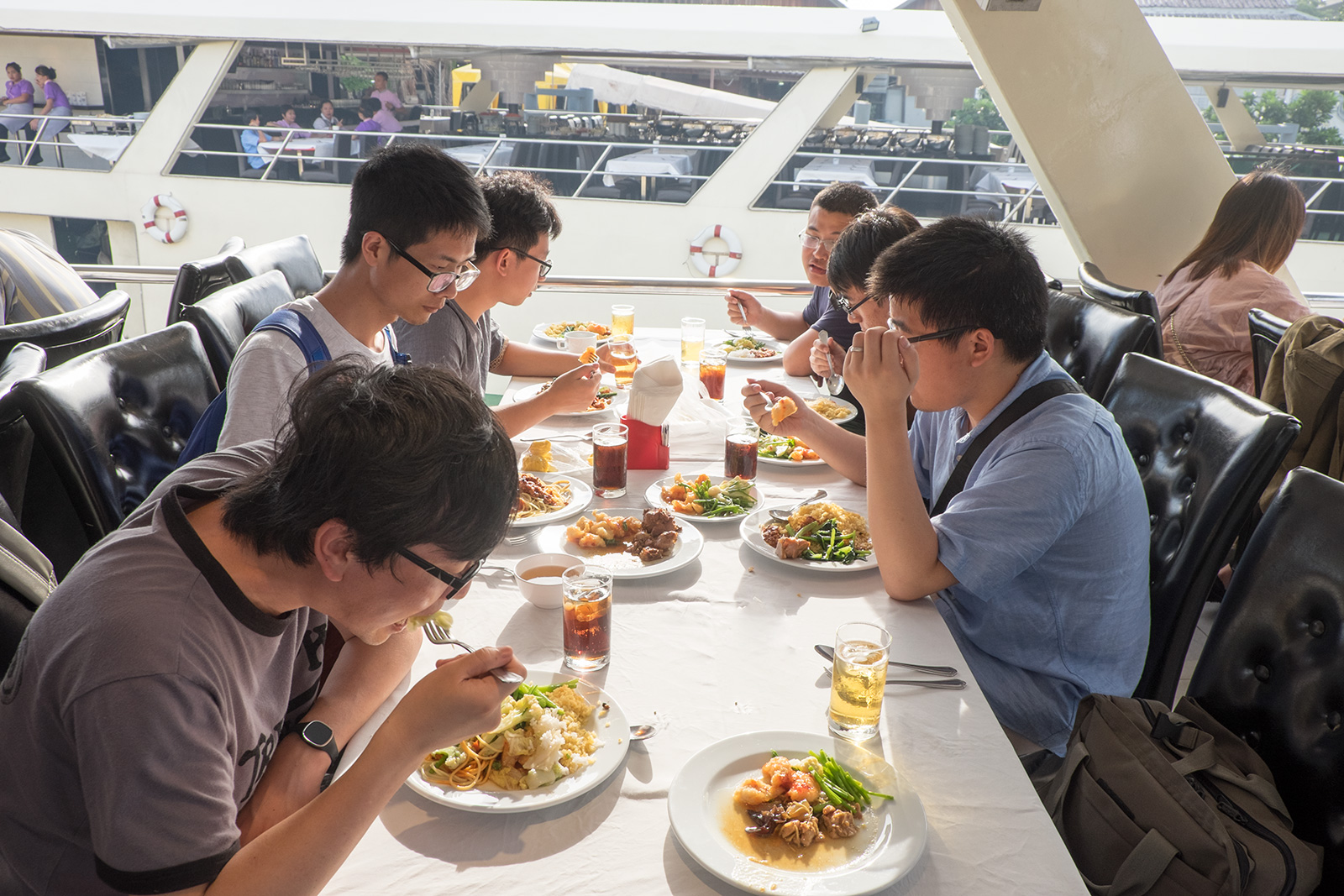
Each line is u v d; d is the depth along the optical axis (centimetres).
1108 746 109
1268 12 520
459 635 123
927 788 96
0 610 98
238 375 138
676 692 111
